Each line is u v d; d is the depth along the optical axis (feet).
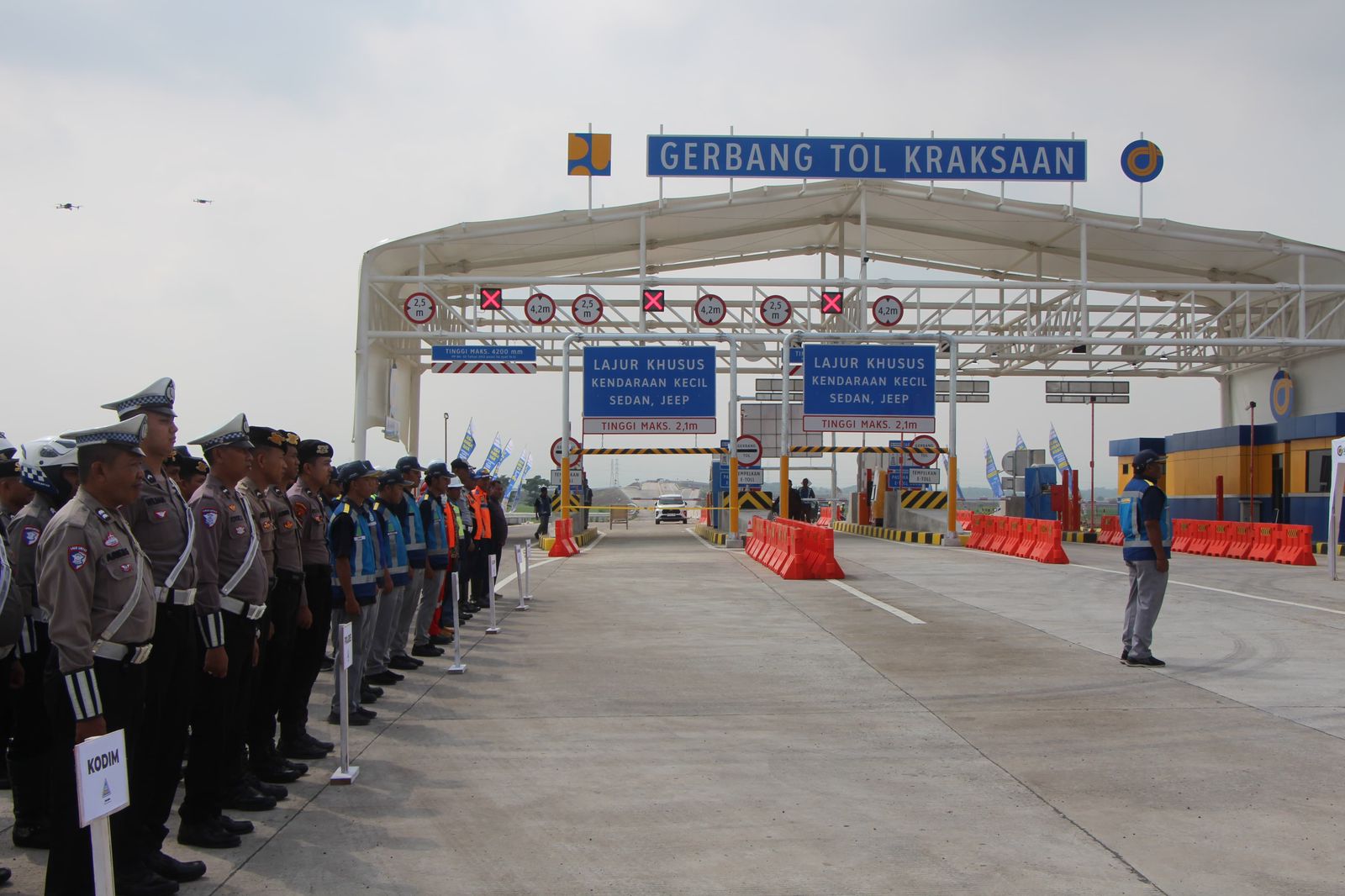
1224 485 94.73
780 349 111.86
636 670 32.19
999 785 20.15
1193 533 81.87
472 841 17.24
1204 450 98.99
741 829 17.79
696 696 28.32
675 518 177.06
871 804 19.04
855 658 33.71
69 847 14.03
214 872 15.90
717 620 42.78
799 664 32.81
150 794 15.39
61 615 13.50
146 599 14.67
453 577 36.19
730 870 15.93
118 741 11.89
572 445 94.94
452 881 15.56
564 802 19.30
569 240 93.91
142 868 14.97
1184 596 49.01
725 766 21.59
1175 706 26.50
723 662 33.27
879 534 106.32
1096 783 20.24
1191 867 15.97
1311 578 57.93
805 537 58.85
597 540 108.47
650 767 21.58
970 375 115.14
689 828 17.84
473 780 20.70
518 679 30.89
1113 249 95.66
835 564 58.59
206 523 17.34
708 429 83.20
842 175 82.99
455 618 32.12
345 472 25.63
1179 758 21.84
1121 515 32.35
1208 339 87.35
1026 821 18.07
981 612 44.14
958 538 85.87
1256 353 106.01
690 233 96.02
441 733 24.47
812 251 107.34
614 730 24.63
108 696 14.20
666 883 15.43
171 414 16.26
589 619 43.83
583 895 14.99
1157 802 19.04
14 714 17.35
